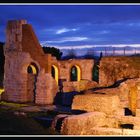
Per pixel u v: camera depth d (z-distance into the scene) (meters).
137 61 46.50
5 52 47.47
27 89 46.78
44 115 35.00
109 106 32.22
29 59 46.25
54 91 46.22
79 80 50.34
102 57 48.03
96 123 29.09
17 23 46.59
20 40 46.44
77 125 27.08
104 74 47.47
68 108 41.12
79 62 52.81
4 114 32.88
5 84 47.16
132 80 39.81
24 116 33.06
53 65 50.44
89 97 32.84
